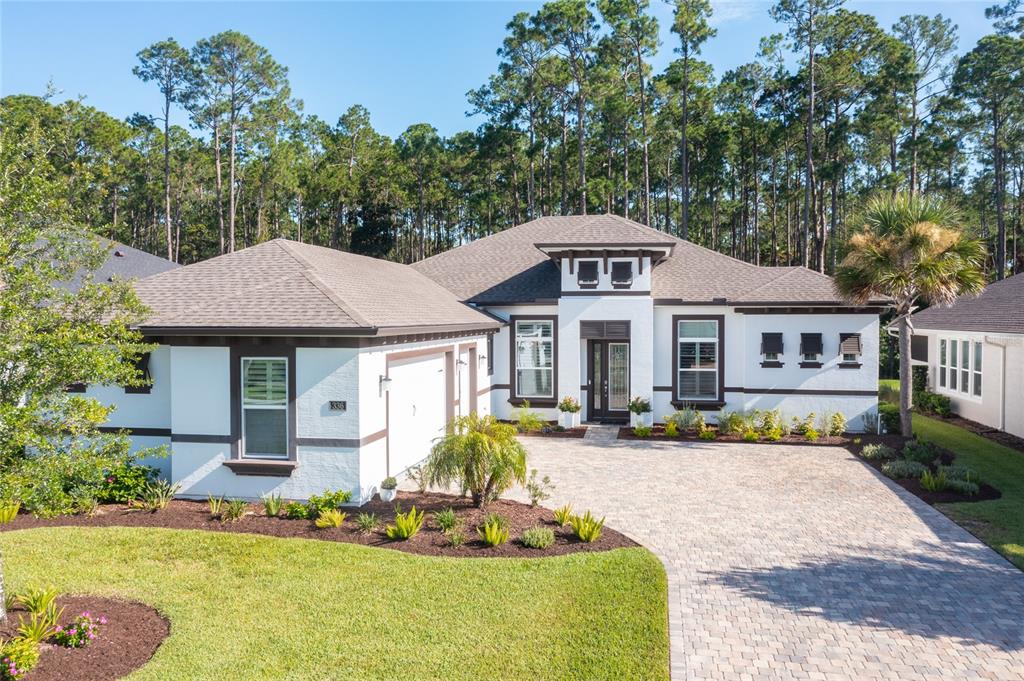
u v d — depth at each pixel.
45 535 9.91
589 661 6.34
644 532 10.57
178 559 8.97
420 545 9.59
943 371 24.28
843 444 17.75
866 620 7.39
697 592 8.16
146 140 59.44
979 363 21.38
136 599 7.74
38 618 6.79
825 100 44.22
